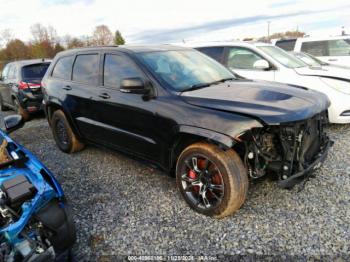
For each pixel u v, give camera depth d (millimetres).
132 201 3305
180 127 2857
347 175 3486
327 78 5035
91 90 4012
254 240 2537
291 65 5699
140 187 3615
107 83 3824
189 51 4199
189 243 2570
